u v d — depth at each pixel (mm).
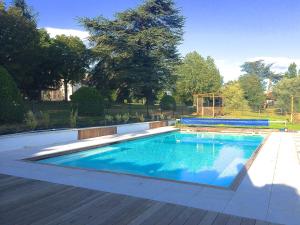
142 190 5809
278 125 21969
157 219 4438
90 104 19000
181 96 47375
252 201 5250
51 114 18453
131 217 4504
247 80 45125
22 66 27156
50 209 4805
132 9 26312
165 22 27750
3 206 4918
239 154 13047
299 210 4863
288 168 7984
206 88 46406
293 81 33250
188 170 10086
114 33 26297
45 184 6203
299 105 26297
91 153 12109
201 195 5531
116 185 6133
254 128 19953
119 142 13984
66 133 13227
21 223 4262
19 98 13133
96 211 4730
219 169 10203
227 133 19328
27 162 8375
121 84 28547
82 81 37125
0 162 8375
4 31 24766
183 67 46281
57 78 36969
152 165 10852
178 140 17047
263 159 9320
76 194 5555
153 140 16953
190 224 4277
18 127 12617
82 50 34438
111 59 27484
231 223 4324
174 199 5301
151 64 26422
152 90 27922
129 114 21641
